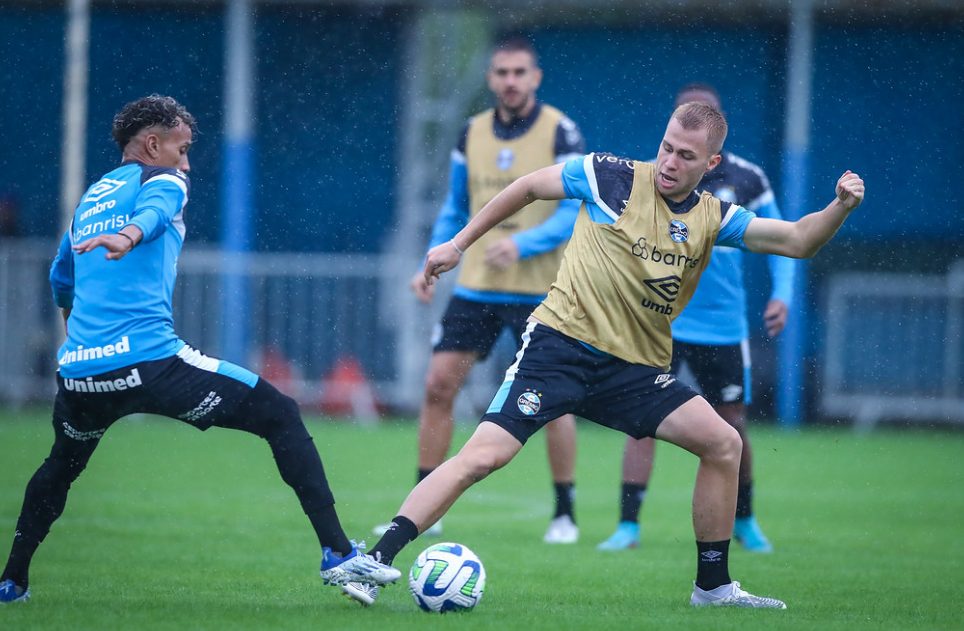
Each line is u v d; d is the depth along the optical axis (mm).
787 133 56000
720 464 16641
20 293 51562
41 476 16203
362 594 15867
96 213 16000
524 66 27453
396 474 36250
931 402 53750
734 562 22625
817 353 56188
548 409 16281
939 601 18266
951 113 59406
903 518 29438
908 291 53625
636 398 16625
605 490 35000
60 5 58750
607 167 16781
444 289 53688
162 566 20375
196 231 60250
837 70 59625
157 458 39562
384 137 61344
